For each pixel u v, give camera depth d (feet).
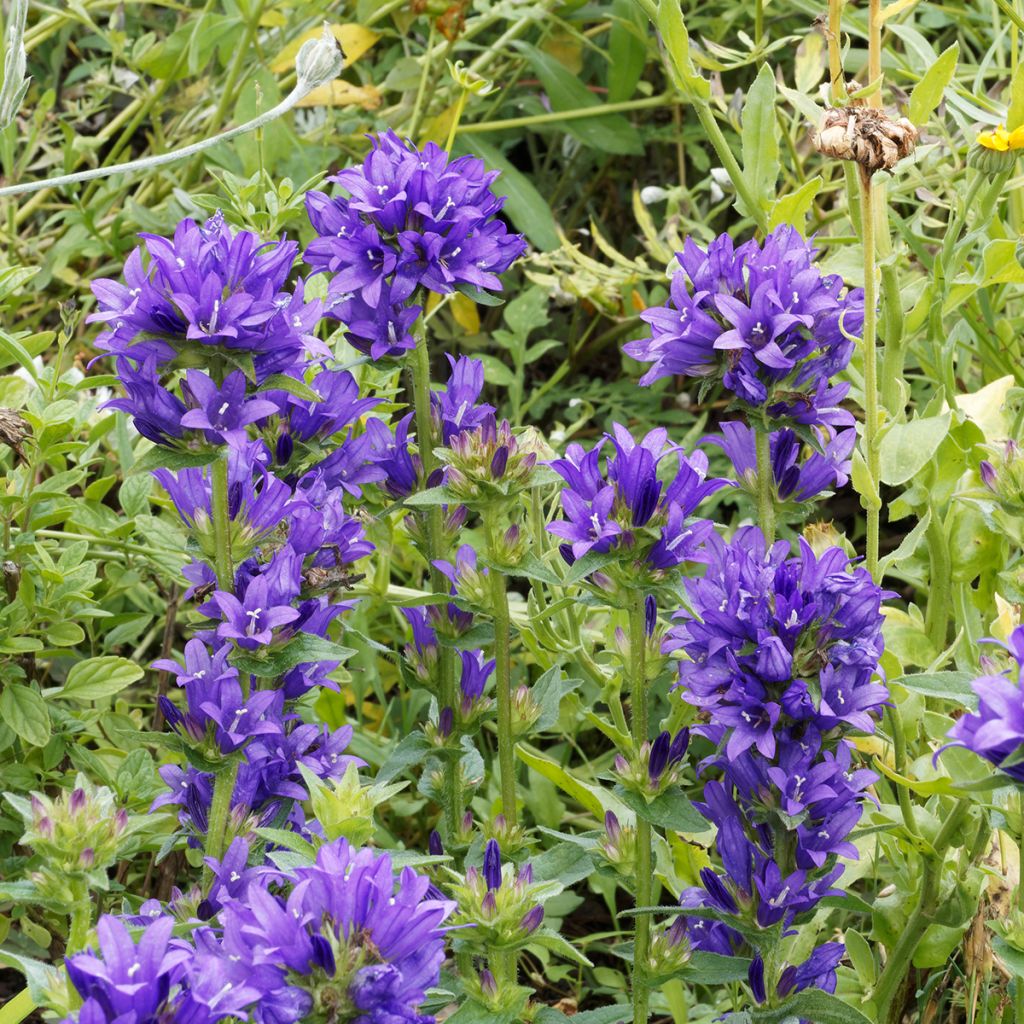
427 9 4.72
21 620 3.83
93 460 4.15
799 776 3.34
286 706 3.54
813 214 4.48
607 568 3.38
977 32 4.73
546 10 5.06
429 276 3.50
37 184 3.68
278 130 4.65
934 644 3.94
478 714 3.62
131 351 3.30
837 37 3.79
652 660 3.51
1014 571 3.79
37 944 3.97
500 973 3.34
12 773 3.83
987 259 3.77
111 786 3.81
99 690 3.82
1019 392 4.01
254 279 3.31
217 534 3.36
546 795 4.15
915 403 4.52
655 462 3.35
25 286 4.80
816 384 3.51
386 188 3.50
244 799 3.46
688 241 3.48
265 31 5.31
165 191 5.07
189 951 3.05
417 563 4.39
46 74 5.71
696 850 3.80
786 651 3.29
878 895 3.84
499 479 3.45
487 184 3.56
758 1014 3.42
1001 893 3.70
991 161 3.76
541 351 4.68
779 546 3.47
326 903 3.07
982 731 3.06
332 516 3.52
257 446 3.48
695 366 3.49
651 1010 3.87
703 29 5.30
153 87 5.64
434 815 4.29
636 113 5.65
